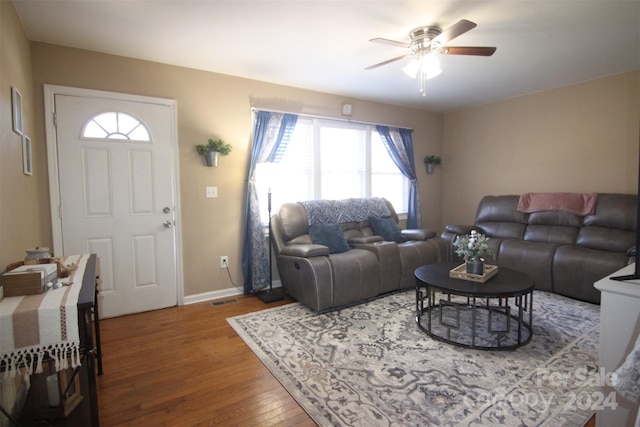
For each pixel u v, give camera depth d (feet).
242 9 7.60
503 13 7.88
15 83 6.94
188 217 11.34
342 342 8.29
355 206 13.73
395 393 6.20
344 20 8.13
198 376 6.94
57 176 9.37
